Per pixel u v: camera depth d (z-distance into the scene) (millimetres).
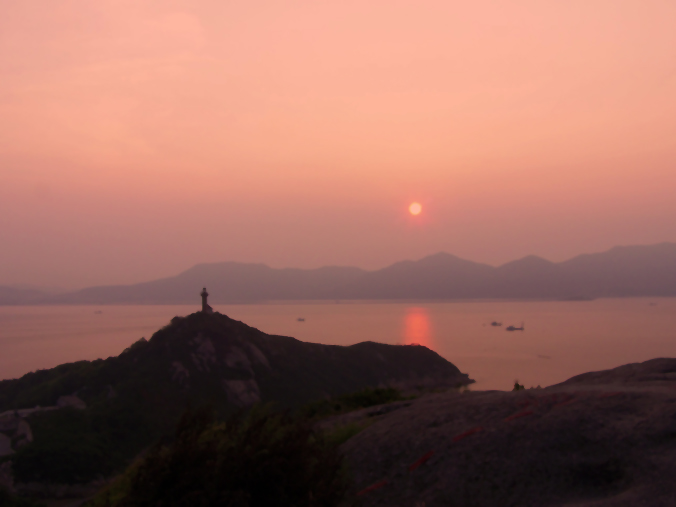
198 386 55688
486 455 5504
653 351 145625
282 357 70500
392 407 9219
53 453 38188
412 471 5660
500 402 6754
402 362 91438
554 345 172250
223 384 57062
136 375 56312
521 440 5582
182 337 63250
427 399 9156
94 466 38719
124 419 47062
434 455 5762
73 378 57844
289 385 63250
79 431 43156
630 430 5320
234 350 63938
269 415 5117
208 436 4855
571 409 5996
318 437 5172
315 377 69188
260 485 4293
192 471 4148
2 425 43219
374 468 5949
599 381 9336
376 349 93000
